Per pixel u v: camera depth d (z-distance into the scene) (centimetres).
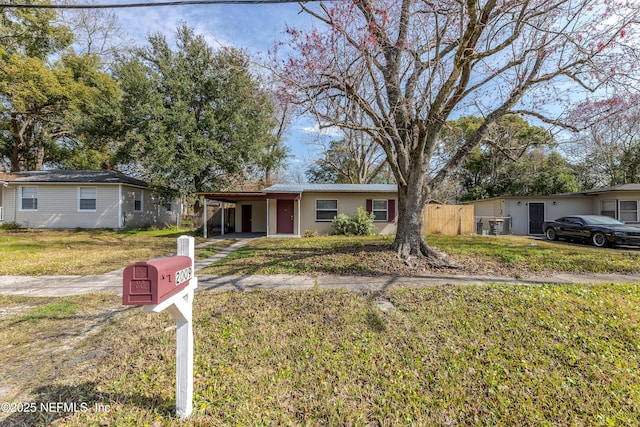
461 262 684
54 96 1563
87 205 1565
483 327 340
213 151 1619
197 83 1638
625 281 546
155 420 198
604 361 280
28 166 2097
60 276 590
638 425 206
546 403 226
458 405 222
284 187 1488
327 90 590
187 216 2728
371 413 212
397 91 657
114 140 1758
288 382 243
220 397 222
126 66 1532
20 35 1559
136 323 351
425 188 700
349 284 524
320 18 607
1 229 1446
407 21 597
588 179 2048
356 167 2473
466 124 2019
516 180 2044
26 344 300
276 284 528
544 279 561
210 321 355
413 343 305
